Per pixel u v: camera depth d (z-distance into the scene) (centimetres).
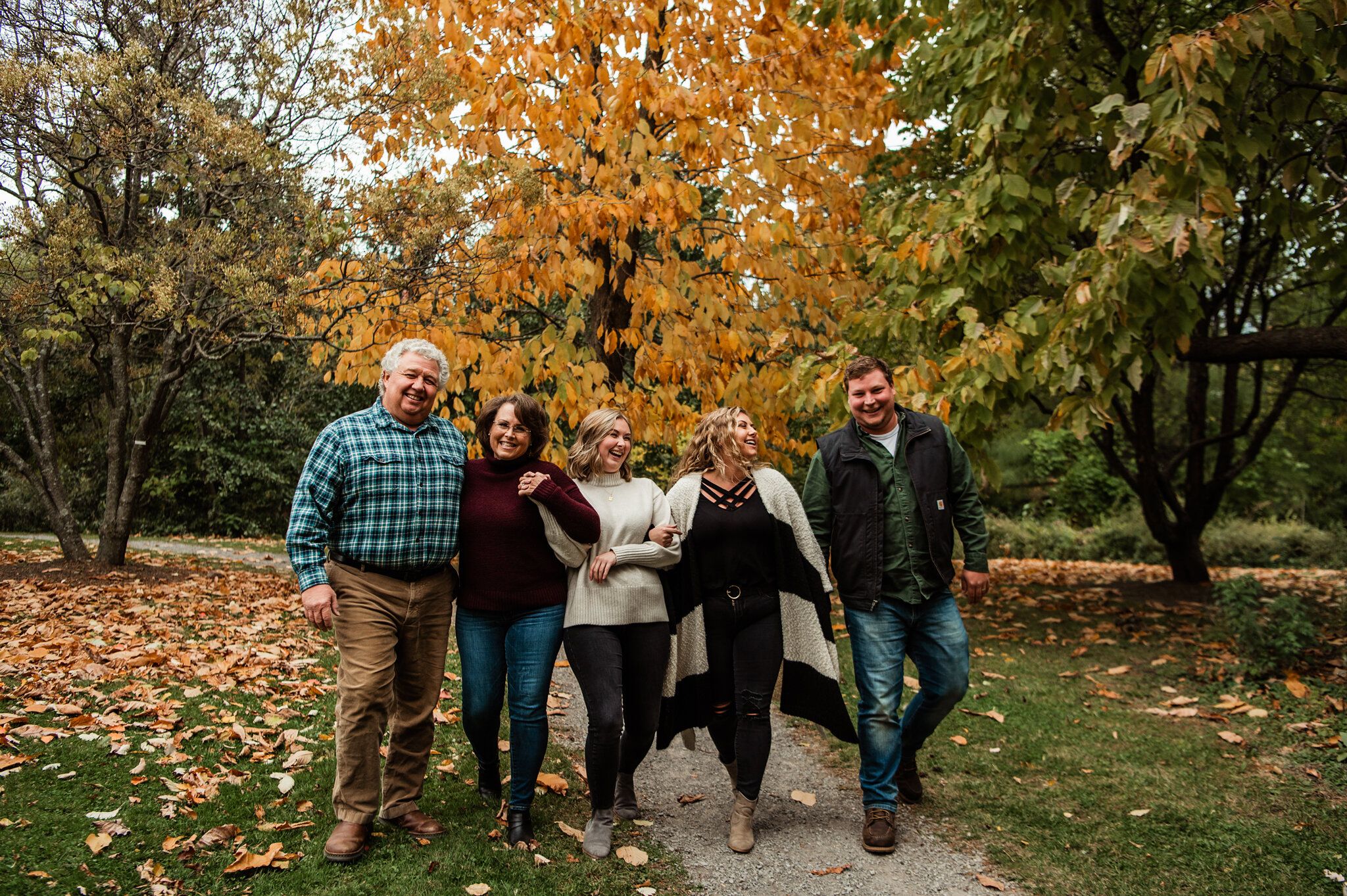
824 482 321
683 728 307
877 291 636
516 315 677
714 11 546
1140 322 432
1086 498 1731
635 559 286
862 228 629
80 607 599
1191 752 381
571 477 309
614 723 274
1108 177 574
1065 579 1003
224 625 566
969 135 570
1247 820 309
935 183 716
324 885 237
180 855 243
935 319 516
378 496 266
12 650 449
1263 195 594
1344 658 485
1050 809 325
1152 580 955
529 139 552
